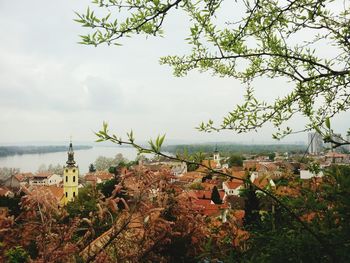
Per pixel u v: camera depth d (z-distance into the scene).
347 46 2.97
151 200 4.52
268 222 2.94
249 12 2.70
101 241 4.15
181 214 4.74
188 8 2.80
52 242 3.60
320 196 2.67
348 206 2.29
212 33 2.97
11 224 3.61
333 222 2.44
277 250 2.48
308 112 3.11
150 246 4.09
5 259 3.69
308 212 2.69
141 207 3.94
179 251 4.73
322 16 2.86
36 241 3.58
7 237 3.61
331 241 2.24
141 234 4.22
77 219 3.76
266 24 2.93
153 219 3.95
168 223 4.05
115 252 3.96
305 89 3.04
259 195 3.08
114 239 4.04
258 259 2.67
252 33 2.91
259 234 2.96
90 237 3.98
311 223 2.54
